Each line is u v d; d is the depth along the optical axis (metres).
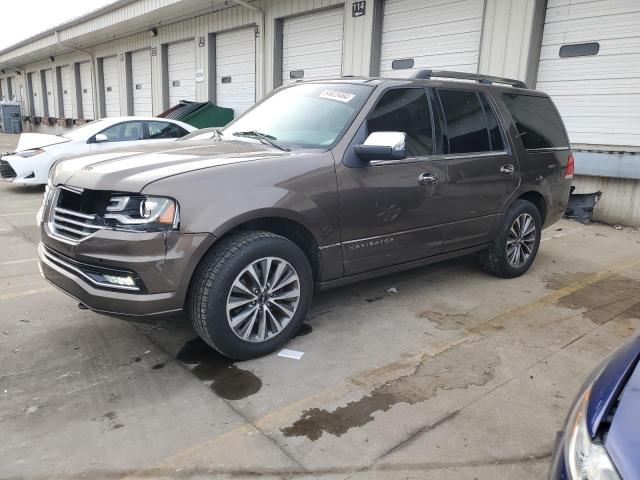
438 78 4.87
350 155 3.60
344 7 11.17
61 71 27.20
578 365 3.40
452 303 4.45
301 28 12.50
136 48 19.30
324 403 2.91
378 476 2.35
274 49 13.05
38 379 3.11
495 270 5.05
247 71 14.33
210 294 3.04
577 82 8.06
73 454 2.46
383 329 3.89
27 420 2.71
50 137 10.24
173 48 17.36
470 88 4.59
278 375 3.20
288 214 3.27
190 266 2.95
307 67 12.51
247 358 3.33
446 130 4.27
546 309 4.37
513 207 4.95
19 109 32.09
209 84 15.62
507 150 4.75
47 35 23.02
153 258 2.88
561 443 1.75
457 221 4.39
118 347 3.53
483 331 3.90
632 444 1.44
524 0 8.23
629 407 1.58
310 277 3.50
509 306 4.41
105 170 3.09
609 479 1.41
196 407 2.85
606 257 6.09
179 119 13.64
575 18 7.94
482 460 2.47
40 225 3.42
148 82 19.22
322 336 3.75
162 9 14.82
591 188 8.13
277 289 3.35
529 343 3.71
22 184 10.66
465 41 9.28
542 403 2.95
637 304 4.54
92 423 2.70
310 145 3.70
